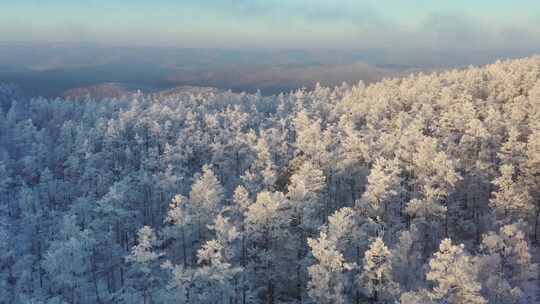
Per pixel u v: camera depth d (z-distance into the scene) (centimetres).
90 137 9294
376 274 3984
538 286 4738
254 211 4359
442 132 7656
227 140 8812
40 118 13162
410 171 5956
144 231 4256
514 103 8312
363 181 6412
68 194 8162
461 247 3469
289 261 4716
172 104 13975
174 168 7912
